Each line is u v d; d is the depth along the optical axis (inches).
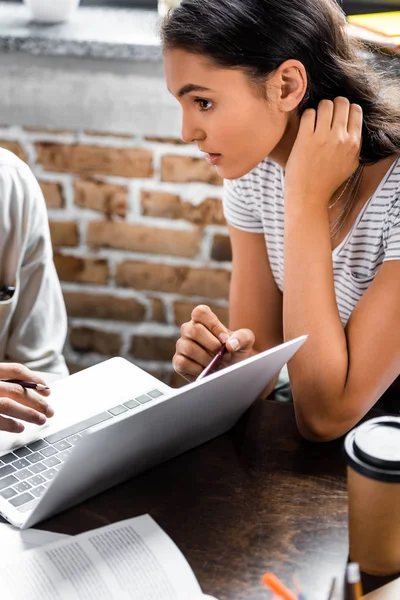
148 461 37.3
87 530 34.0
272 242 54.5
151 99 70.3
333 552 33.1
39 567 31.7
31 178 57.2
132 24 74.7
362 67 47.3
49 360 57.2
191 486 36.9
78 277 79.5
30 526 34.2
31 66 70.6
